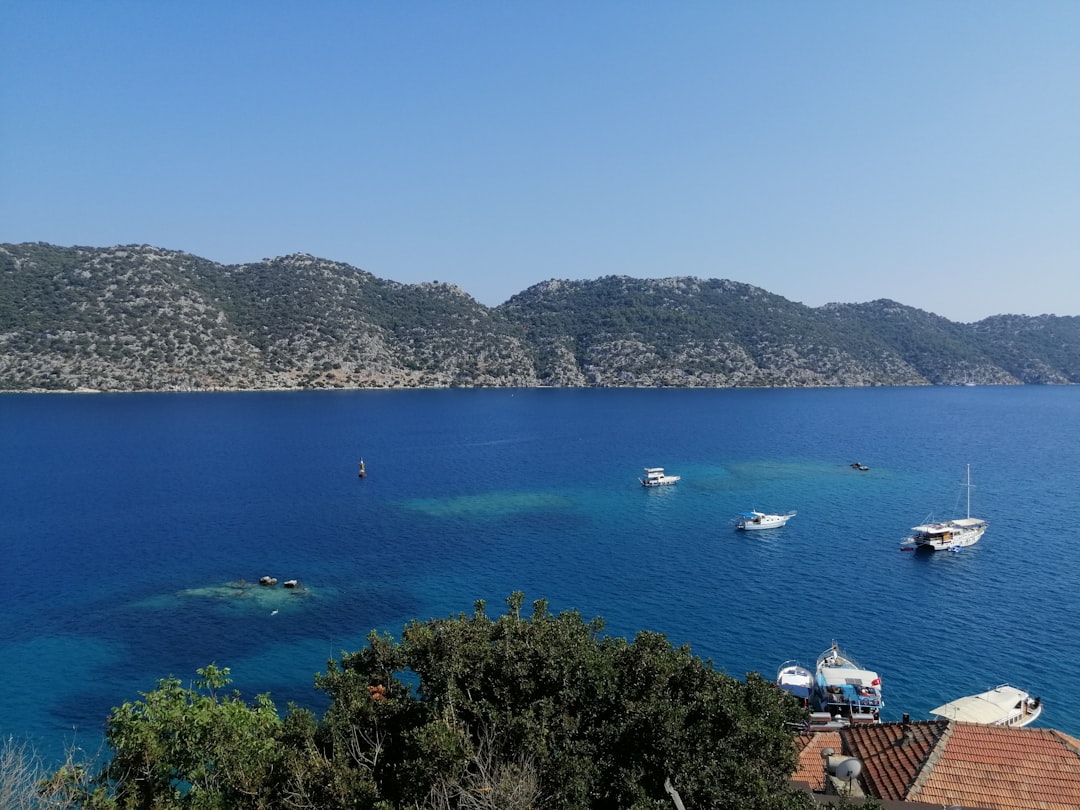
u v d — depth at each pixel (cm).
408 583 6600
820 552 7631
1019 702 4034
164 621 5647
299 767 1750
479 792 1527
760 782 1675
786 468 13425
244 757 1917
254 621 5672
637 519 9275
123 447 15388
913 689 4494
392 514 9538
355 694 2002
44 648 5119
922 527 7981
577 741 1833
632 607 5919
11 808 1662
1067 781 2394
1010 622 5553
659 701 1875
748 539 8206
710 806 1697
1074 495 10744
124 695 4462
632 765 1797
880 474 12719
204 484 11669
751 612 5797
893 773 2558
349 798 1656
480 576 6800
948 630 5403
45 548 7731
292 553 7588
